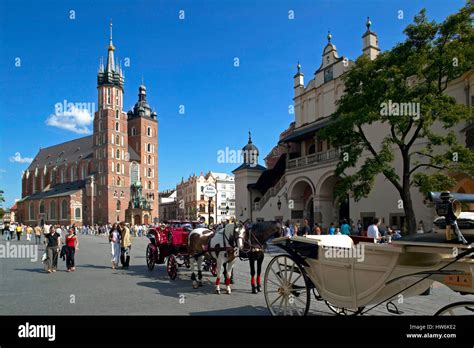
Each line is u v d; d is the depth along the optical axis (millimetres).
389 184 25047
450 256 5539
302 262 7449
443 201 5227
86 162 120062
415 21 17625
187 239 13797
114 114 110688
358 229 25375
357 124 18062
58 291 11695
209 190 23094
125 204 110062
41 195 126562
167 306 9352
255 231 10930
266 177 43812
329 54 34250
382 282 5957
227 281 11086
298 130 37375
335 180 31000
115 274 15625
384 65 18234
